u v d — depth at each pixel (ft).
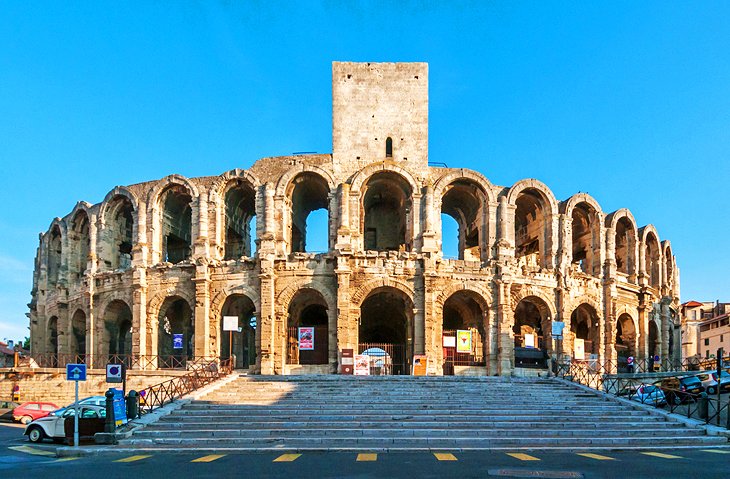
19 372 161.17
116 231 204.23
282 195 182.09
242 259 178.60
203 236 183.21
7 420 143.84
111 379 102.01
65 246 209.67
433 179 189.06
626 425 106.22
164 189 192.65
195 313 177.99
